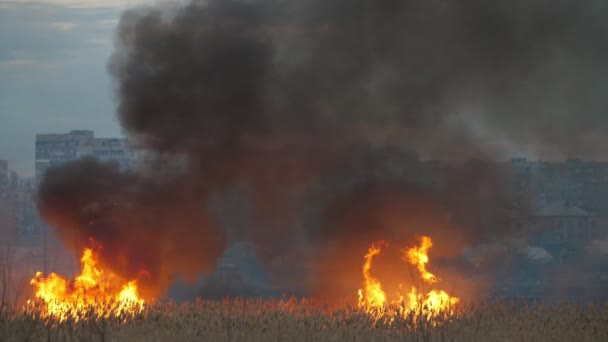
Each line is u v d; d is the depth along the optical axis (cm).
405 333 1720
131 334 1656
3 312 1662
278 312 1923
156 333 1658
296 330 1714
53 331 1596
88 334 1570
